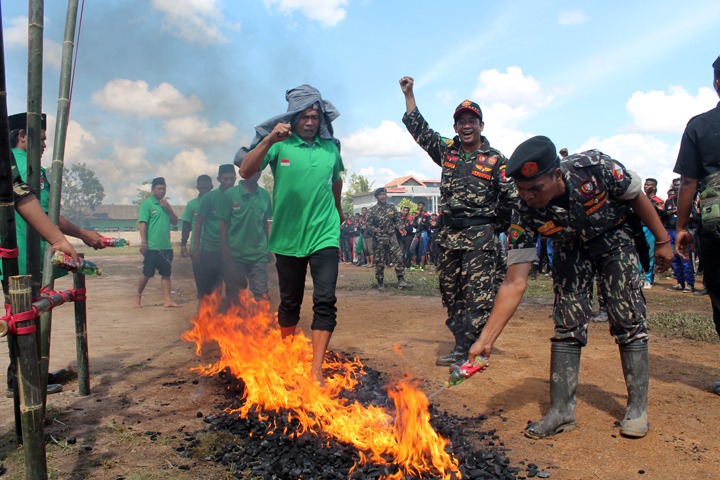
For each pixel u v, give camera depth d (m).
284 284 4.17
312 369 3.76
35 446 2.13
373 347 5.49
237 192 6.65
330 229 4.00
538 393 3.97
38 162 2.87
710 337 5.72
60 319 7.37
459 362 4.70
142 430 3.22
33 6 2.81
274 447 2.91
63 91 3.27
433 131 5.13
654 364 4.74
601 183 2.98
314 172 3.97
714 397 3.84
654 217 3.16
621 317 3.20
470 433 3.22
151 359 4.98
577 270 3.26
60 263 2.28
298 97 4.01
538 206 2.89
